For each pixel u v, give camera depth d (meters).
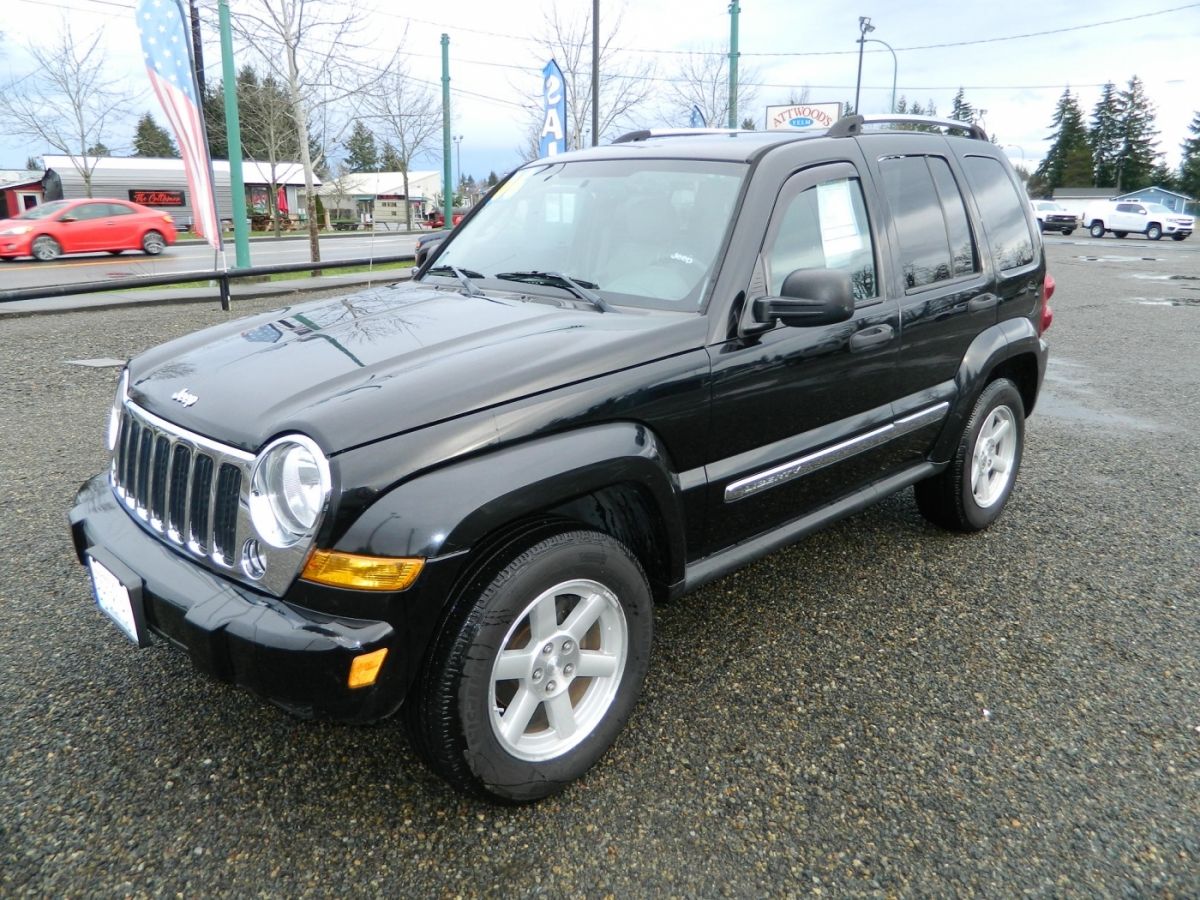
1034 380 4.61
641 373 2.58
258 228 43.41
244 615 2.13
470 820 2.40
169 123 12.08
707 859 2.27
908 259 3.64
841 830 2.38
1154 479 5.34
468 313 2.93
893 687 3.06
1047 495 5.04
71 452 5.39
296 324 2.98
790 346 3.01
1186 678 3.16
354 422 2.14
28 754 2.60
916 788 2.55
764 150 3.23
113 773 2.54
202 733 2.73
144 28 11.66
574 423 2.41
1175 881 2.22
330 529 2.08
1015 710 2.94
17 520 4.29
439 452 2.17
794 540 3.24
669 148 3.50
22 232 20.27
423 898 2.13
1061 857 2.30
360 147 53.44
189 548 2.37
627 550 2.55
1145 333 11.11
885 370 3.47
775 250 3.05
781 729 2.82
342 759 2.63
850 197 3.43
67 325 9.95
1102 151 93.88
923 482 4.28
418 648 2.17
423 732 2.26
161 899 2.11
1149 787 2.57
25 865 2.19
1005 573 3.99
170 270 18.61
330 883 2.17
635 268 3.09
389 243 29.16
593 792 2.52
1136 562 4.13
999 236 4.25
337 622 2.10
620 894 2.16
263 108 27.09
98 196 38.16
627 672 2.61
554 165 3.84
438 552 2.12
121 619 2.47
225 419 2.32
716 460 2.87
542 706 2.53
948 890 2.18
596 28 18.64
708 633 3.42
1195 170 84.94
